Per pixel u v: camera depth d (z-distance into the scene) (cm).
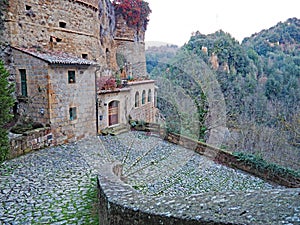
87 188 605
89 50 1487
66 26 1343
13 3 1084
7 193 571
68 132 1081
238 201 228
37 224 429
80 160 834
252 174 941
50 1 1252
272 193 232
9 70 1073
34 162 817
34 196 555
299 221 174
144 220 257
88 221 432
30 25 1160
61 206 502
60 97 1052
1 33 1073
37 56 1010
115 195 337
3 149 761
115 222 302
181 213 228
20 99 1065
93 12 1502
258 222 184
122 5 947
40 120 1042
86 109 1121
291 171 869
